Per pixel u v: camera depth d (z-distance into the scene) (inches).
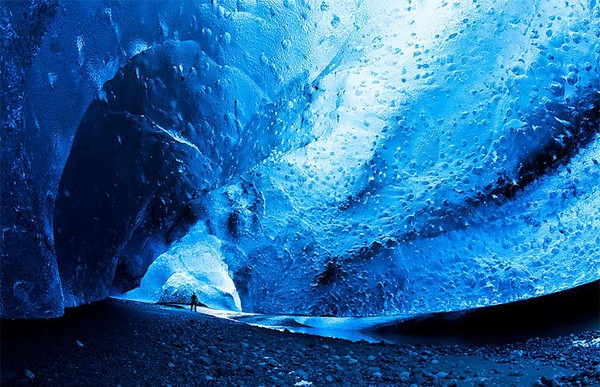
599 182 275.9
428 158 300.4
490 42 281.9
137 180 286.4
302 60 286.8
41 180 232.4
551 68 275.4
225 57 278.2
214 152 292.2
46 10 217.9
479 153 290.8
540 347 275.4
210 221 322.7
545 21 271.3
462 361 236.8
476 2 277.0
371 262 302.2
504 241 288.7
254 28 275.7
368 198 310.3
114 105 271.4
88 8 233.6
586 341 275.0
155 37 261.7
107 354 180.9
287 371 194.4
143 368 171.8
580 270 271.1
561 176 281.6
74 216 269.0
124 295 562.3
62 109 243.9
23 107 217.0
